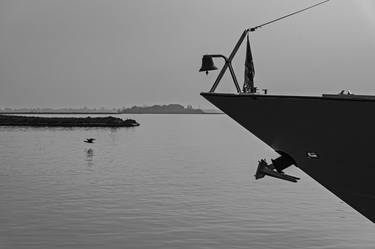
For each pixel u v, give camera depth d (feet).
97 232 76.48
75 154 247.91
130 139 392.47
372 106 35.27
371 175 39.34
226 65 39.40
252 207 98.22
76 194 114.32
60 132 481.05
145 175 156.25
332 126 37.86
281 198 109.40
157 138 420.36
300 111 38.09
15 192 117.29
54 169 175.22
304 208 97.50
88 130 535.60
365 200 41.27
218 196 111.96
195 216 88.99
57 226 80.07
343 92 37.50
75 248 67.77
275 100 38.34
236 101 39.86
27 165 190.19
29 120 593.01
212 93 40.34
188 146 321.52
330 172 41.19
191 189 123.65
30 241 71.05
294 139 40.40
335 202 104.17
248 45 38.55
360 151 38.27
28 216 87.76
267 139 41.60
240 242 71.67
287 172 165.78
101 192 118.01
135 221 84.38
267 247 69.36
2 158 222.07
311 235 75.82
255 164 196.24
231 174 158.92
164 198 108.99
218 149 296.51
